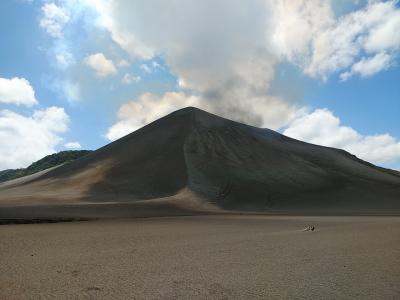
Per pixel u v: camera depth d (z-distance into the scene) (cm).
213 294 1073
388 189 9912
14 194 8906
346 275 1305
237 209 7950
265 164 11200
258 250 1900
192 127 12950
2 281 1220
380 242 2222
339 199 9038
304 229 3256
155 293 1081
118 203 6725
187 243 2208
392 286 1157
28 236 2575
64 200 7738
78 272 1359
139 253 1806
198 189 8919
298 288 1135
